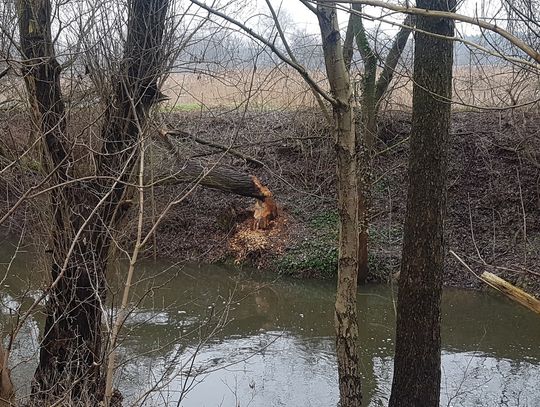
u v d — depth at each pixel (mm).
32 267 8062
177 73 6836
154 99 6215
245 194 9867
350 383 5340
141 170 4219
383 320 10641
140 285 12398
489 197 13773
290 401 7262
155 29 5922
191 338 9508
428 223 5508
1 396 3539
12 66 5391
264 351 9117
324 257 13203
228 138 9961
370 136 11125
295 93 13180
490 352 9008
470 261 12328
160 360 8312
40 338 6715
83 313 5988
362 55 10625
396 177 14656
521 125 12641
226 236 14586
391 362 8672
